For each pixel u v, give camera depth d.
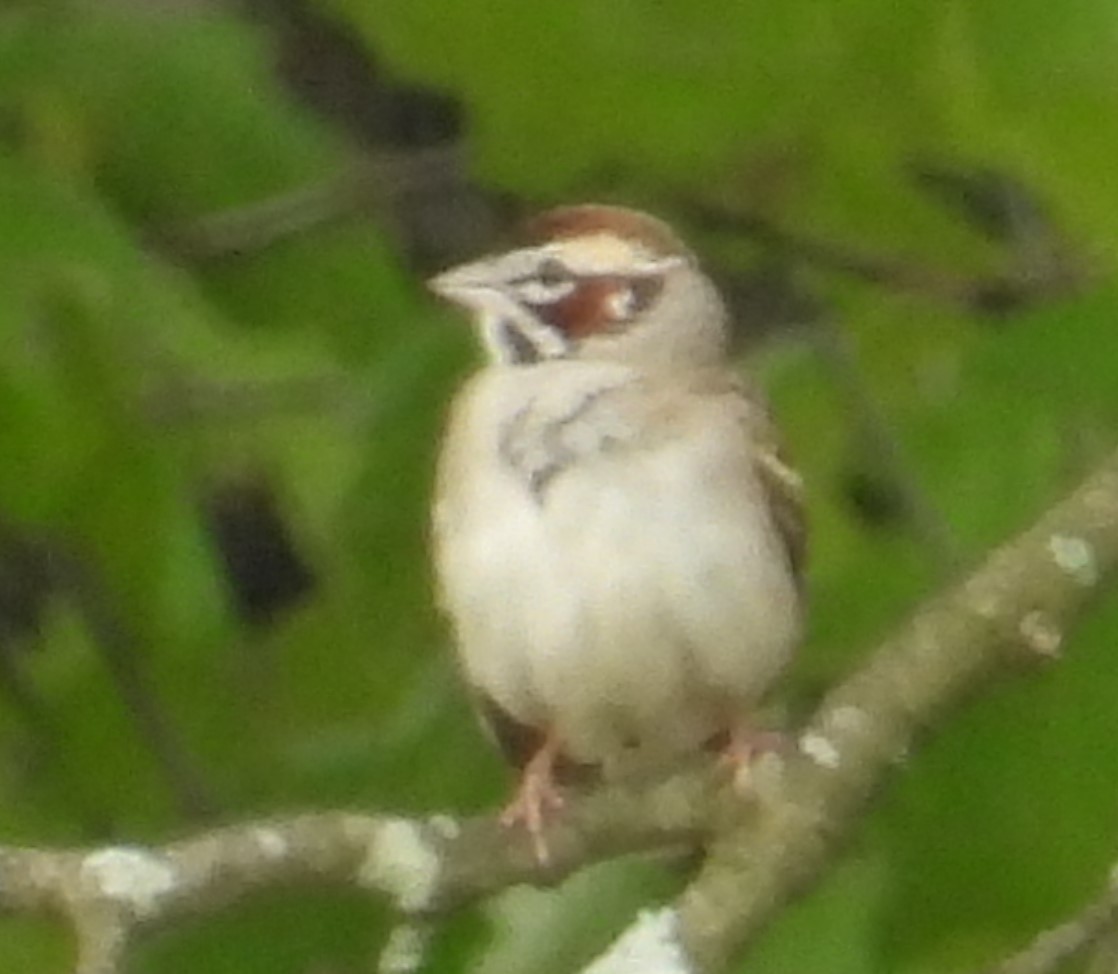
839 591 3.33
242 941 3.31
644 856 3.28
